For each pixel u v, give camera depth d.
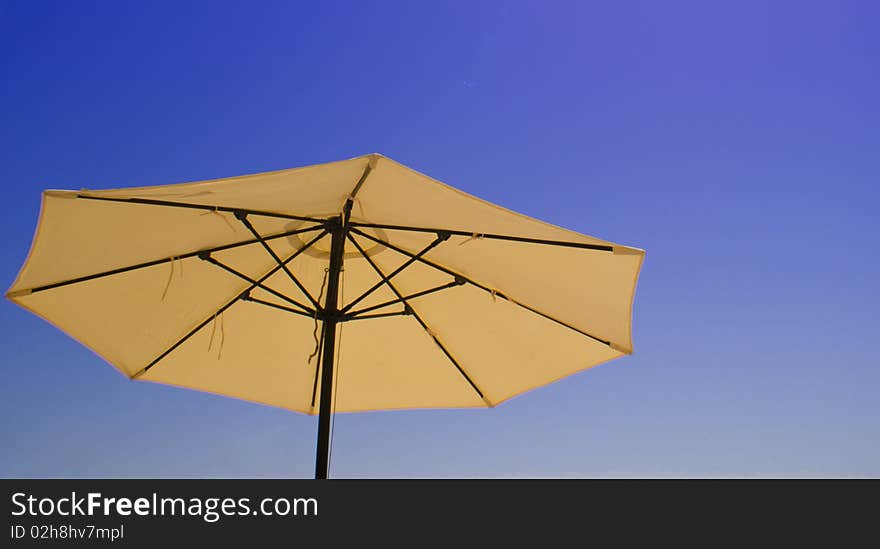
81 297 3.17
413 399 4.28
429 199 2.81
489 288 3.61
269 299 3.91
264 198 2.82
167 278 3.40
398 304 3.98
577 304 3.26
